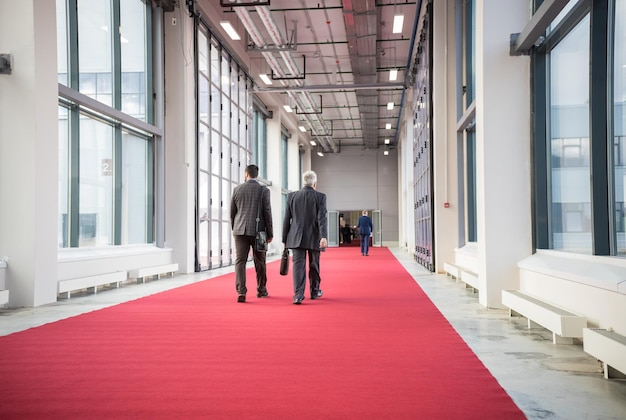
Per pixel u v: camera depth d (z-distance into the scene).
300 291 5.85
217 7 12.74
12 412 2.23
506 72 5.36
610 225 3.83
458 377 2.79
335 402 2.36
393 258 16.44
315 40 15.06
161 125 10.43
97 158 8.46
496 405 2.32
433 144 10.14
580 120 4.61
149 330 4.23
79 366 3.04
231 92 14.86
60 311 5.43
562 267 4.12
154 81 10.48
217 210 13.35
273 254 20.33
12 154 5.84
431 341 3.77
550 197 5.24
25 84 5.84
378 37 14.80
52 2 6.14
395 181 29.58
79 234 7.83
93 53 8.28
